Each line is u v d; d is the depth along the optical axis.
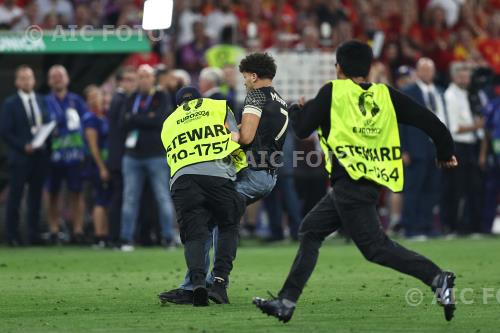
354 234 24.66
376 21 77.50
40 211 56.69
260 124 30.06
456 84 60.44
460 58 75.69
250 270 40.81
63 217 60.66
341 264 42.94
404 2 78.94
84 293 32.91
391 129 24.98
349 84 24.94
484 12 84.81
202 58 69.69
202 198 28.86
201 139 29.03
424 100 58.66
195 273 28.66
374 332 24.09
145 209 55.81
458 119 60.16
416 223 59.38
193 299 29.14
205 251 29.61
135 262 44.88
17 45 58.03
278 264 43.53
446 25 78.00
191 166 28.86
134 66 67.88
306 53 59.16
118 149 54.09
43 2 69.12
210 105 29.47
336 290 33.12
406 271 24.45
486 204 62.56
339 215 24.77
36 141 54.56
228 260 29.88
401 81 63.75
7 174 61.12
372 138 24.78
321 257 46.78
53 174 57.03
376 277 37.31
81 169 57.06
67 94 57.25
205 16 73.69
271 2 76.81
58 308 29.12
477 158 61.56
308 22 72.69
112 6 68.56
